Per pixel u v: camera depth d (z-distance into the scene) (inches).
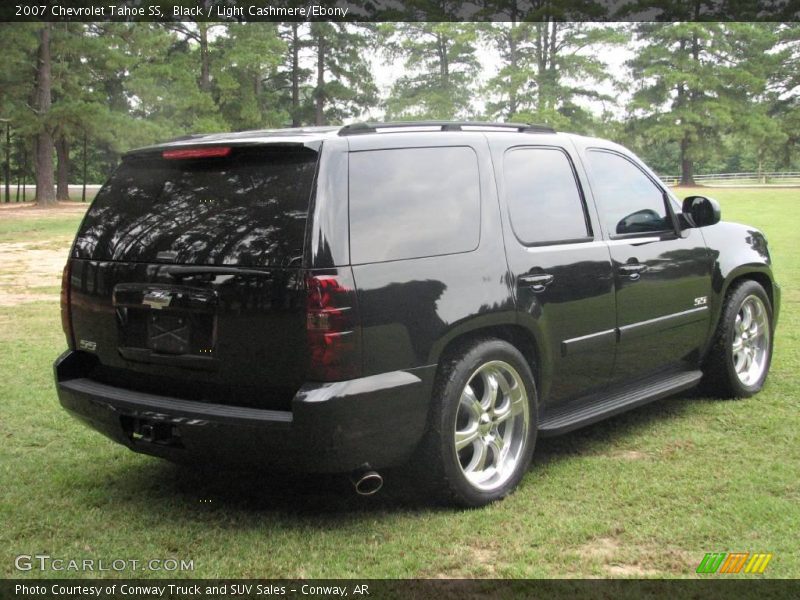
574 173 186.9
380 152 148.2
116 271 154.6
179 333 146.4
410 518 151.9
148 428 149.2
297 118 2493.8
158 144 162.1
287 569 132.6
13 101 1688.0
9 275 564.1
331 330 133.3
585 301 177.8
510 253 162.7
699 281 213.0
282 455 136.1
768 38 2559.1
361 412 135.8
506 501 158.9
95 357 164.2
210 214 146.7
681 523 147.2
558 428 170.6
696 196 213.5
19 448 195.2
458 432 154.3
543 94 2267.5
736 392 228.2
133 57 1669.5
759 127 2529.5
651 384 204.7
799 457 181.2
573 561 134.0
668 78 2469.2
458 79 2359.7
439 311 146.9
